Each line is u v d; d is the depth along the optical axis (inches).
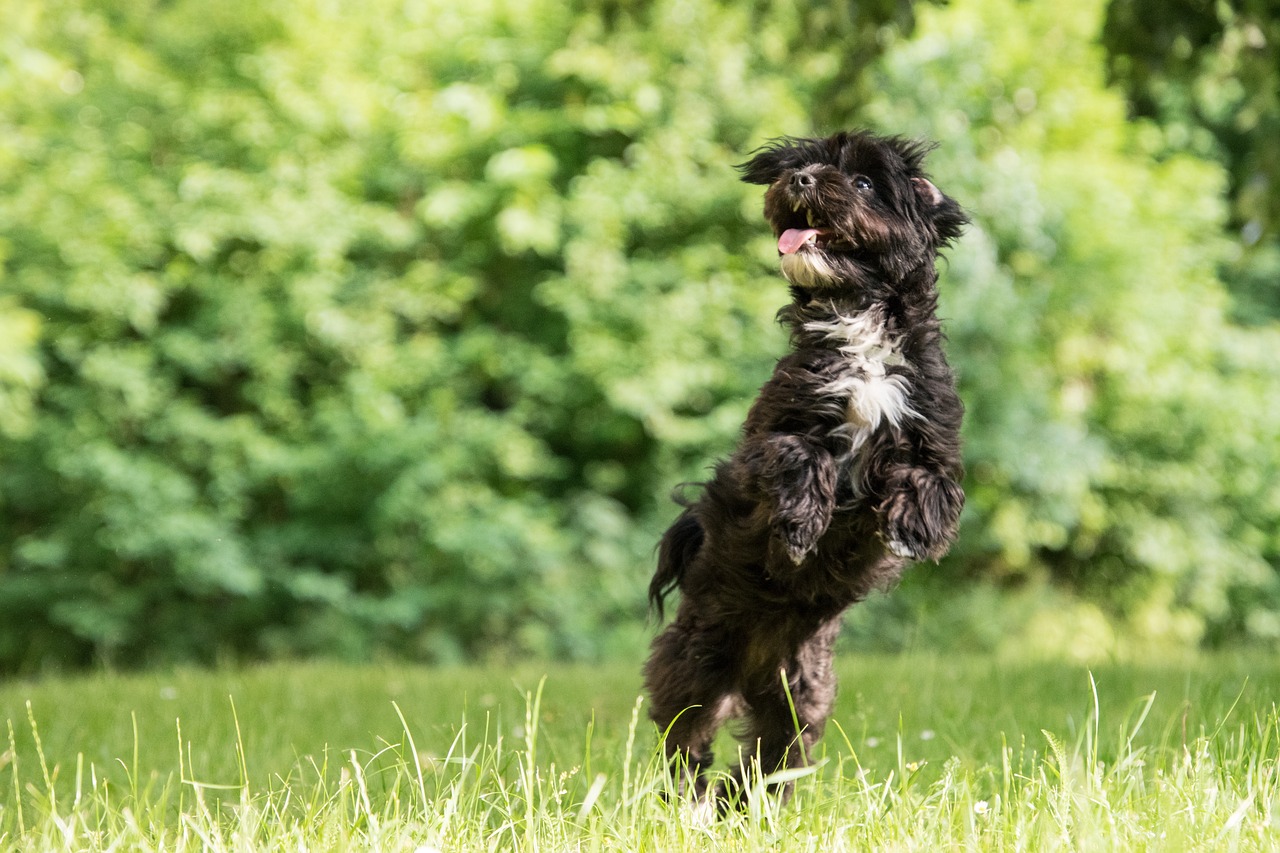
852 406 172.7
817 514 168.4
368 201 625.0
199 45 633.0
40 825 135.9
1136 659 385.7
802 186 178.5
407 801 154.6
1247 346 653.9
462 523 563.2
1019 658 394.3
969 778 142.3
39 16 624.1
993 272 584.7
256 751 201.2
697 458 592.1
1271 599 676.1
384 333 592.7
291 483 591.2
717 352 593.9
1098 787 135.6
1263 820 130.7
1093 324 623.5
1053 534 613.9
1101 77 645.3
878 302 181.2
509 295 623.5
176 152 619.5
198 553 555.5
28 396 562.9
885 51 334.6
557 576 577.9
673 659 186.7
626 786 133.4
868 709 224.2
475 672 369.4
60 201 577.0
